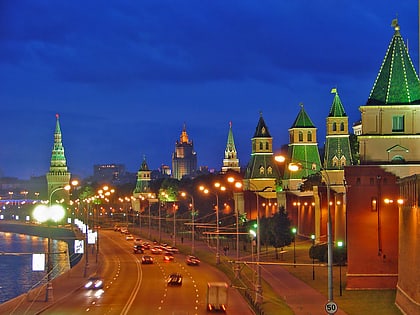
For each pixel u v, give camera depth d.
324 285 90.50
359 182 87.06
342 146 140.62
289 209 173.12
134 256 158.88
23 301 84.31
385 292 83.81
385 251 86.25
